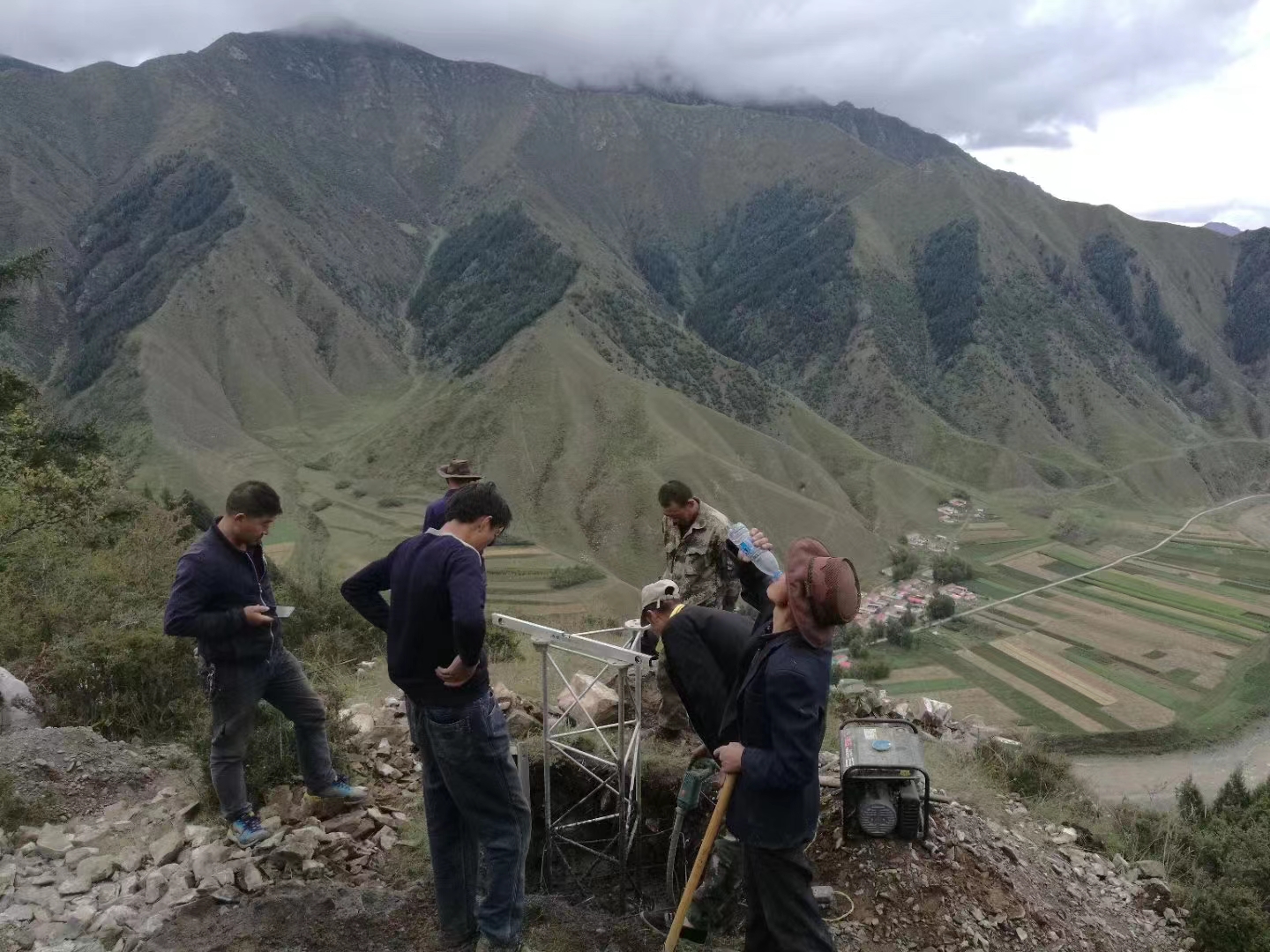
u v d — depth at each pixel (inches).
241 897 173.0
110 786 224.8
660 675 257.0
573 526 4955.7
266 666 189.2
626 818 215.8
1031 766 365.1
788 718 127.6
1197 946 237.9
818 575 125.2
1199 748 2507.4
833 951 141.8
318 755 203.5
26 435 737.0
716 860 176.9
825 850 221.9
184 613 176.4
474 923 165.0
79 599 380.8
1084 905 234.8
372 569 163.5
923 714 424.5
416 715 156.8
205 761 209.8
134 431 6033.5
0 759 222.1
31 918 163.6
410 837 207.3
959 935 202.8
